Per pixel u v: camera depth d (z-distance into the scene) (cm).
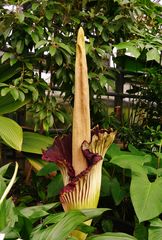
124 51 508
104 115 500
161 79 553
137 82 635
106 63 542
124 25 447
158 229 309
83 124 291
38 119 435
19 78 402
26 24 389
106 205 432
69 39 442
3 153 513
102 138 285
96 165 279
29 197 452
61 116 436
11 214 249
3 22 393
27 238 231
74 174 290
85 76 291
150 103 605
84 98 291
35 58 422
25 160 508
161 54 565
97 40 457
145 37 472
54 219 246
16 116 539
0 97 434
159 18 533
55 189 392
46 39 413
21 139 362
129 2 436
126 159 372
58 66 438
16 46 401
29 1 407
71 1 429
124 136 522
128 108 642
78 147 290
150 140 482
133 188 331
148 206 312
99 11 452
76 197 279
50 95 459
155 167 418
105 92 485
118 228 413
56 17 428
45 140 441
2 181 258
